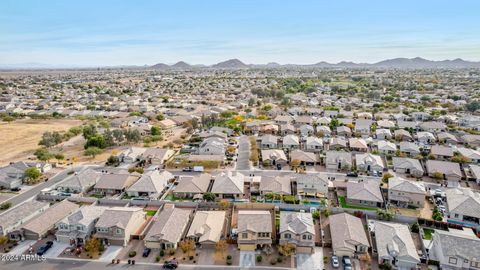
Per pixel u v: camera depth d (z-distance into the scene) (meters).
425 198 79.62
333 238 59.50
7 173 89.50
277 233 63.44
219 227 63.59
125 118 165.88
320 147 116.19
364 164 96.62
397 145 119.25
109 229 61.19
